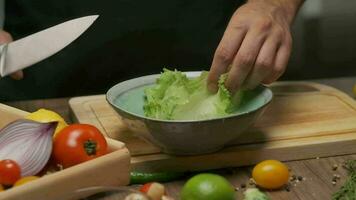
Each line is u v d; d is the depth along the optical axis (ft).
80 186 2.63
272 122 3.44
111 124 3.43
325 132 3.31
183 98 3.07
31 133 2.76
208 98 3.10
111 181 2.74
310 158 3.19
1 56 2.89
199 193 2.52
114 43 4.36
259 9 3.26
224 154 3.06
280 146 3.14
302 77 5.51
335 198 2.72
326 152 3.20
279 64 3.11
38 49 2.89
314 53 5.46
